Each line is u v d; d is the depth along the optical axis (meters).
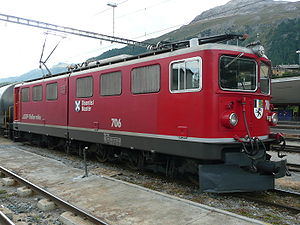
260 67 7.08
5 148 13.70
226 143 6.04
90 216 4.90
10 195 6.85
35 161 10.23
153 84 7.25
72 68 11.72
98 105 9.19
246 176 6.33
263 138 6.96
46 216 5.52
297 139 16.83
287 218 5.19
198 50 6.23
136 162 8.70
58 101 11.39
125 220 4.88
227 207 5.74
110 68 8.68
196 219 4.73
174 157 7.46
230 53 6.35
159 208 5.30
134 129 7.81
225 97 6.19
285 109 41.59
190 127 6.31
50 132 12.01
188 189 6.94
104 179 7.45
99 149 10.07
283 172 6.42
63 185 7.18
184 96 6.46
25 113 14.26
